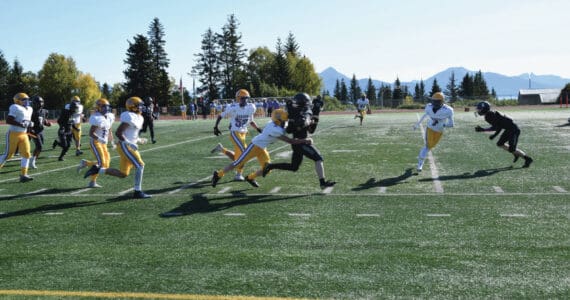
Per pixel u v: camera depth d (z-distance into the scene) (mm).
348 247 4855
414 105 55781
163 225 5902
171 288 3920
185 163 11508
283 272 4215
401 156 11695
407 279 3988
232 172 9984
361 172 9453
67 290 3926
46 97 82312
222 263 4480
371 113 45000
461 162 10422
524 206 6336
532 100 73875
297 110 7453
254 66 88375
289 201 7047
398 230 5402
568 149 12086
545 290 3703
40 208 7023
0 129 31344
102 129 8289
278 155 12383
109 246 5102
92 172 7695
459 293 3691
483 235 5133
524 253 4531
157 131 23594
